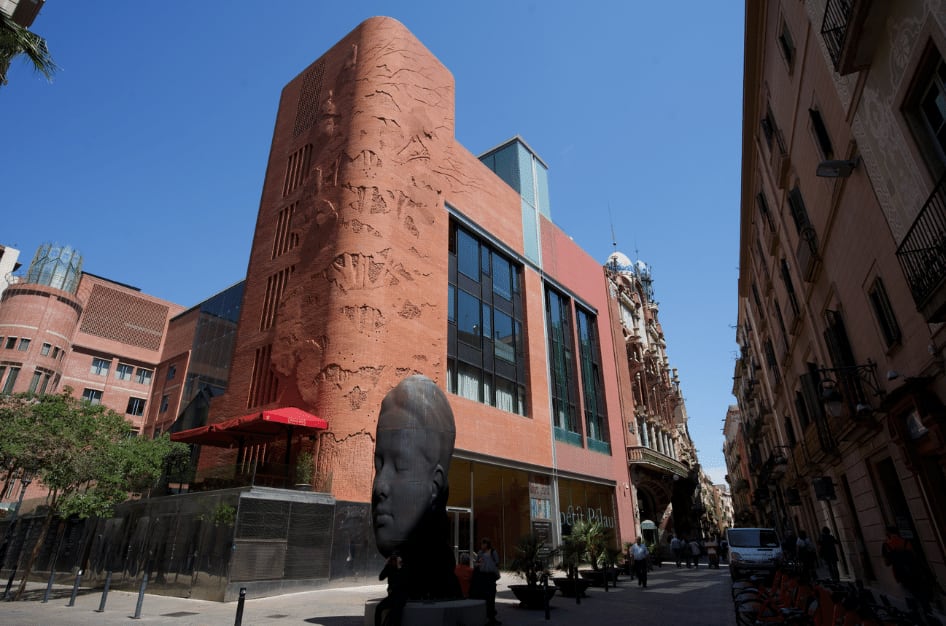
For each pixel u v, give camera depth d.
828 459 17.66
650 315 54.34
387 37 25.62
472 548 21.80
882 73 8.56
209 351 39.09
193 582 14.42
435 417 10.26
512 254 30.98
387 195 22.55
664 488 42.62
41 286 44.44
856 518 16.66
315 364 19.88
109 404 46.41
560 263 36.16
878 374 11.49
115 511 20.06
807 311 16.89
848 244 11.88
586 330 37.78
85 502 16.25
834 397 12.40
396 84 24.98
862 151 9.87
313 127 26.39
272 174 27.83
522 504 25.47
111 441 18.28
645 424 43.12
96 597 15.83
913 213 8.32
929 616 5.42
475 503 22.83
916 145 7.91
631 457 37.06
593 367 37.38
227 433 19.61
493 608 10.20
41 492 38.28
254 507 14.46
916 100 7.96
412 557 9.28
